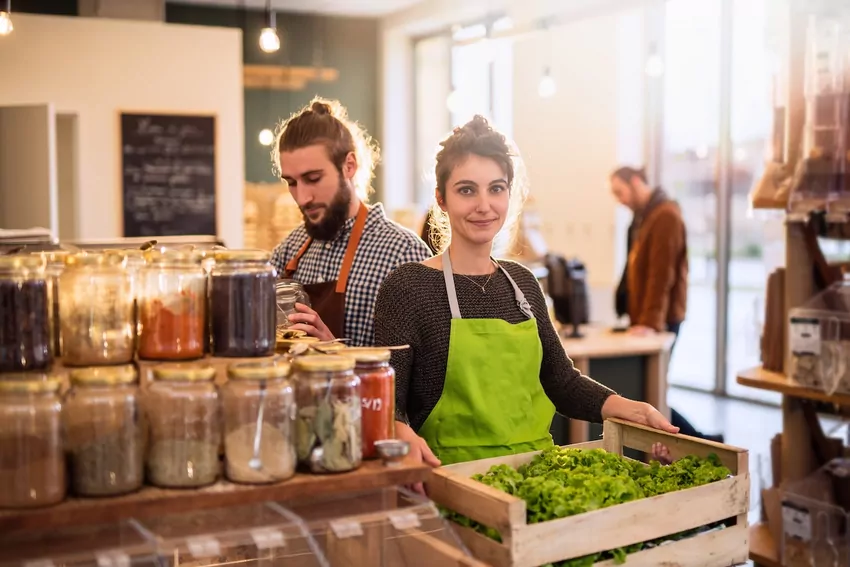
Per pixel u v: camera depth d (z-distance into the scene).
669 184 8.58
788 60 3.78
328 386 1.58
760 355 4.12
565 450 2.16
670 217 5.78
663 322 5.76
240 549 1.62
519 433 2.25
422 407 2.26
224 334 1.68
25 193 5.82
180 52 6.92
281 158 2.79
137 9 8.12
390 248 2.76
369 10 10.18
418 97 10.86
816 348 3.62
